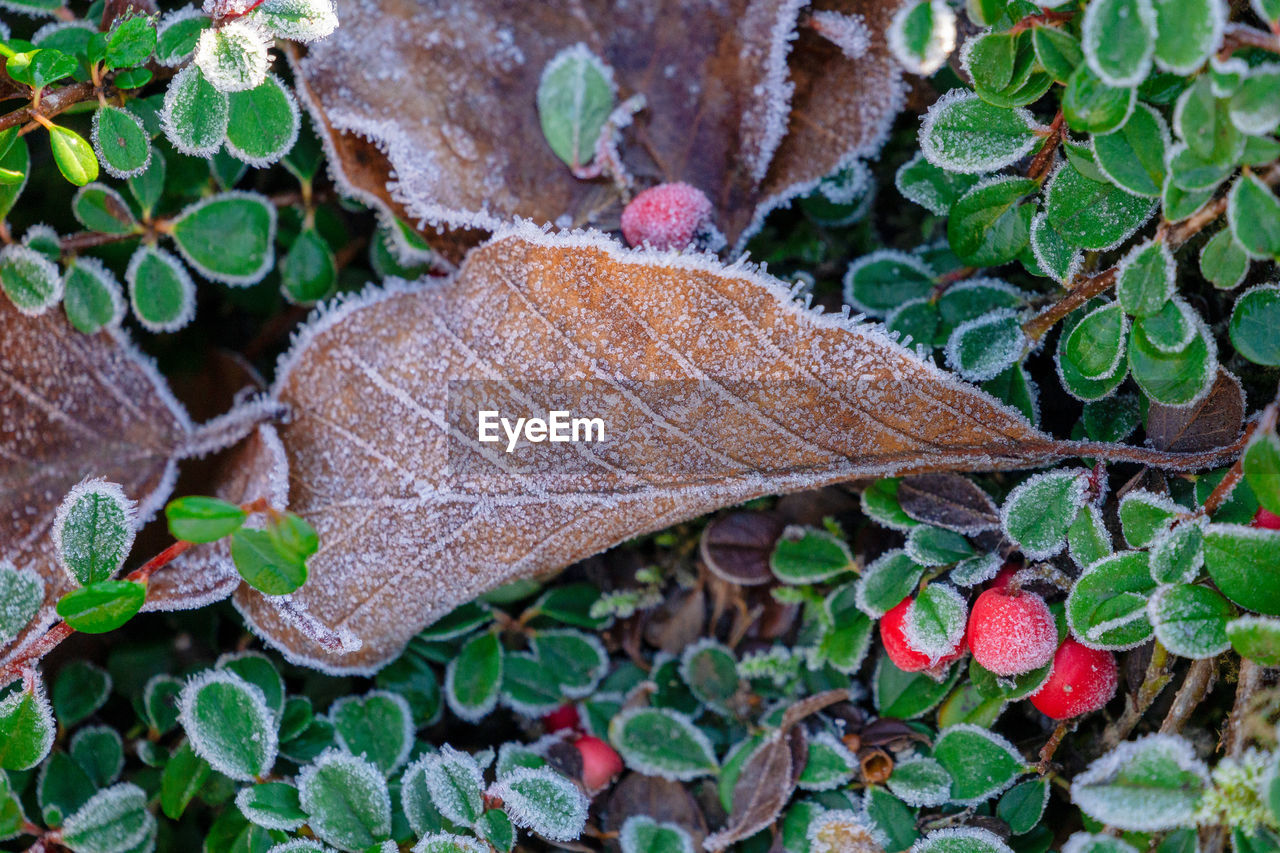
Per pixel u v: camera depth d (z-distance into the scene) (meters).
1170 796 0.31
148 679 0.34
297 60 0.33
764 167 0.34
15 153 0.33
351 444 0.33
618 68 0.34
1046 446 0.32
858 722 0.33
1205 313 0.33
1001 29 0.32
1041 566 0.32
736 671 0.34
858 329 0.32
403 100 0.33
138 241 0.34
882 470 0.32
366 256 0.35
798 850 0.33
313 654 0.33
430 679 0.34
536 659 0.34
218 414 0.35
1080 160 0.32
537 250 0.33
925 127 0.32
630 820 0.33
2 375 0.33
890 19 0.33
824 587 0.34
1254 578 0.31
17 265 0.33
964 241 0.33
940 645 0.32
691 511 0.33
